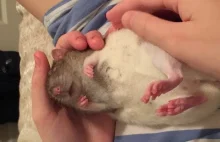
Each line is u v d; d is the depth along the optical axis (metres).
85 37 0.24
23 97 0.42
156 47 0.20
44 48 0.40
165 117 0.22
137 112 0.22
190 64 0.18
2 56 0.66
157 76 0.20
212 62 0.17
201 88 0.20
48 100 0.26
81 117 0.27
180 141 0.23
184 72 0.20
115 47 0.22
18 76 0.65
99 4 0.28
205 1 0.18
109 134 0.26
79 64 0.24
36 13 0.34
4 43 0.74
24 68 0.44
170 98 0.21
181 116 0.21
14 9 0.74
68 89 0.24
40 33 0.42
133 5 0.21
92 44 0.23
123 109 0.23
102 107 0.23
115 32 0.22
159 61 0.20
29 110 0.40
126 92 0.22
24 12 0.46
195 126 0.22
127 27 0.21
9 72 0.64
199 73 0.20
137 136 0.24
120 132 0.26
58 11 0.31
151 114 0.22
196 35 0.18
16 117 0.66
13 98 0.65
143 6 0.21
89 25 0.28
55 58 0.25
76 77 0.24
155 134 0.24
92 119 0.26
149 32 0.19
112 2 0.27
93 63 0.22
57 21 0.31
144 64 0.21
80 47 0.24
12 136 0.70
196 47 0.17
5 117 0.65
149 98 0.19
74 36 0.24
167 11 0.21
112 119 0.26
